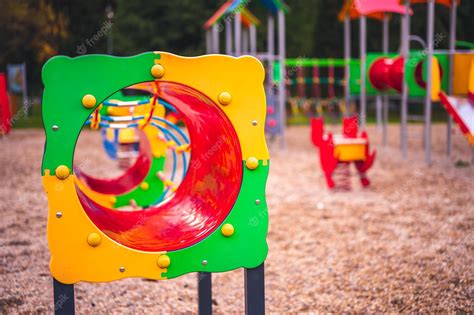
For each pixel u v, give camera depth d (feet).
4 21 66.03
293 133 55.16
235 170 8.47
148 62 7.73
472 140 24.67
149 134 15.75
